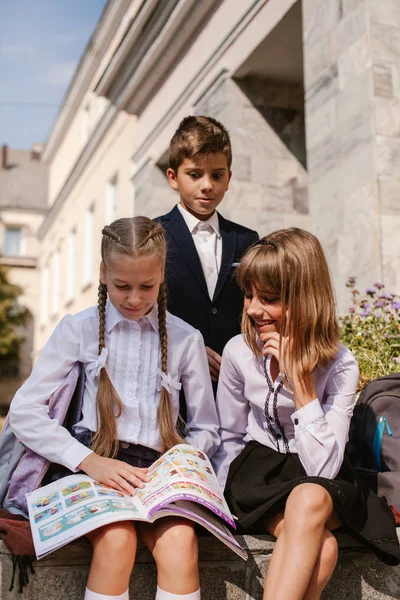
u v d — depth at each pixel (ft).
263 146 25.86
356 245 16.22
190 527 6.45
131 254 6.98
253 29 23.93
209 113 27.12
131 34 32.55
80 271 54.85
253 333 7.92
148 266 7.06
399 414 8.77
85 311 7.81
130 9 45.14
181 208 10.28
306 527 6.28
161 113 33.22
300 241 7.63
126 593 6.14
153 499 6.42
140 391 7.52
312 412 7.14
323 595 7.26
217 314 9.84
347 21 17.25
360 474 8.41
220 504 6.72
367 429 8.77
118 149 44.52
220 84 26.27
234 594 7.09
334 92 17.61
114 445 7.23
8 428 7.57
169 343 7.82
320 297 7.52
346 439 7.53
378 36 16.43
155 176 33.76
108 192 46.96
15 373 92.32
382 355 11.57
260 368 7.94
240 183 25.36
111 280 7.16
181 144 9.81
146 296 7.21
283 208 25.79
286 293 7.47
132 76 35.14
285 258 7.47
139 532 6.65
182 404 8.57
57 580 6.50
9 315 85.40
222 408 8.27
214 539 7.09
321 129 18.07
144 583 6.72
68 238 60.59
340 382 7.62
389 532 6.90
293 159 26.17
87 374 7.51
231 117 25.57
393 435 8.62
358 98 16.60
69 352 7.50
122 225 7.34
